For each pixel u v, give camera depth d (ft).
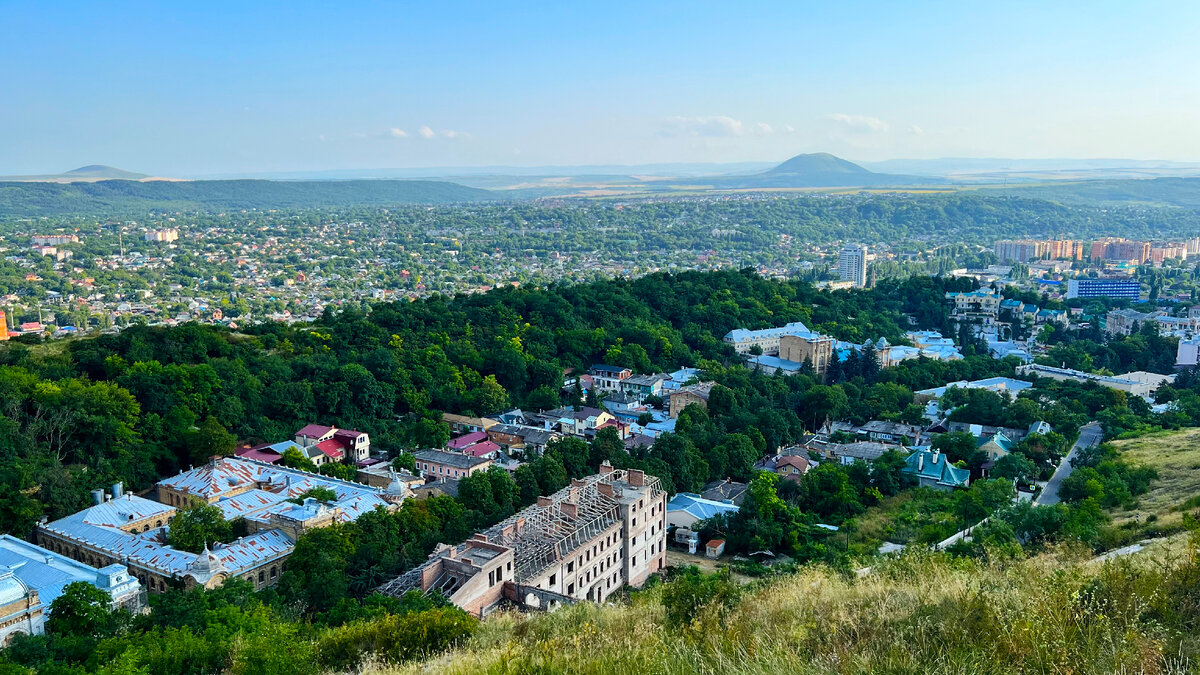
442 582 365.20
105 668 262.26
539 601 365.81
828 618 141.69
